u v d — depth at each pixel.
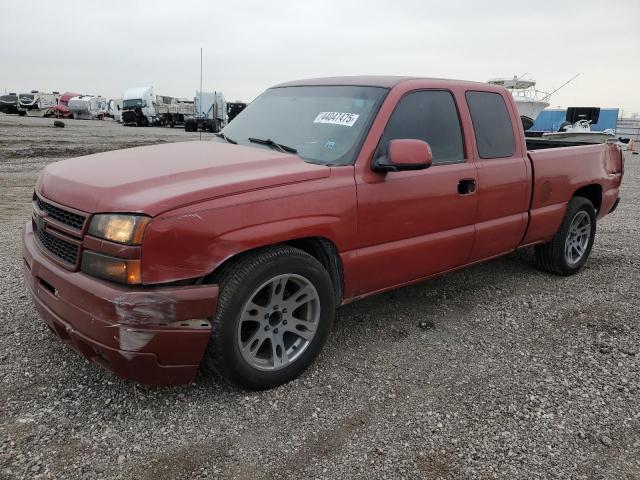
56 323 2.93
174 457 2.59
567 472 2.58
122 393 3.08
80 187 2.92
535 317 4.44
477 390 3.28
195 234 2.71
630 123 35.47
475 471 2.56
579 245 5.64
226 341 2.89
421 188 3.75
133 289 2.63
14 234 6.64
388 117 3.63
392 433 2.83
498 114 4.53
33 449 2.58
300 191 3.11
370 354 3.70
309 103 4.07
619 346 3.93
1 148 17.14
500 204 4.44
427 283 5.20
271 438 2.76
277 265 3.00
